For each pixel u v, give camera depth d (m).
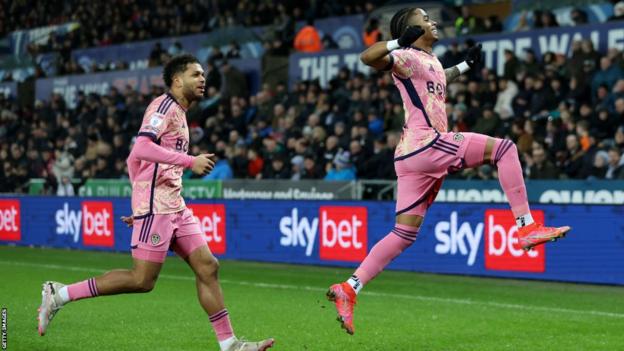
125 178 35.00
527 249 11.03
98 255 29.25
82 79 44.22
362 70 33.34
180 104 11.15
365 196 26.72
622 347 12.93
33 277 22.83
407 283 21.50
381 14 35.00
